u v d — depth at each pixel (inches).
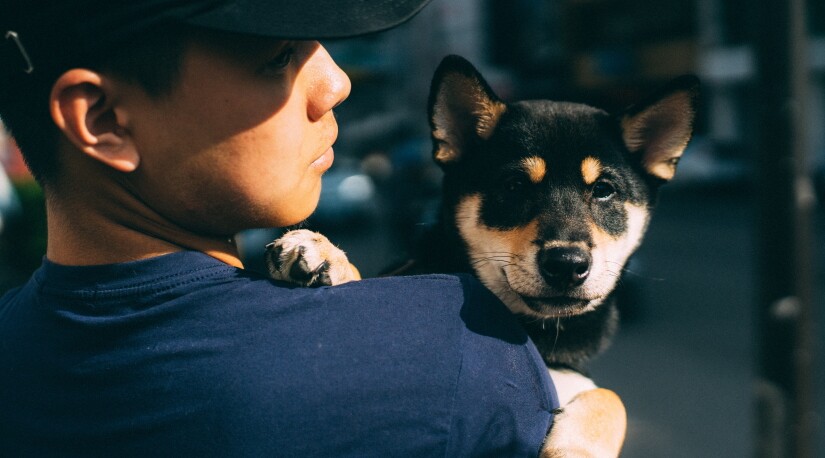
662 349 281.4
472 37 1310.3
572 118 98.3
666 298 362.6
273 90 46.6
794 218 130.6
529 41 1291.8
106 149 43.8
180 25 41.4
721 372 253.9
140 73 43.0
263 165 46.8
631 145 100.9
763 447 135.9
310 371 42.5
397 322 45.8
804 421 133.6
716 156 876.6
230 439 41.1
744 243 520.4
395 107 1445.6
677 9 1091.9
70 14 40.7
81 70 41.6
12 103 45.6
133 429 42.2
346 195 665.0
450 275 51.3
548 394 52.4
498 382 47.6
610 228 94.8
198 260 46.0
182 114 44.1
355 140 1402.6
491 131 99.2
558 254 84.6
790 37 127.4
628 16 1169.4
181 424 41.6
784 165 130.0
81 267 45.9
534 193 94.0
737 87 1016.9
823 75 924.6
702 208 770.8
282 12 42.3
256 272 47.3
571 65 1232.2
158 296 44.3
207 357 42.6
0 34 41.8
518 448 47.6
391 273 98.7
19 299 51.5
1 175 248.7
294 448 41.2
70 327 44.8
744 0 999.6
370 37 44.9
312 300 45.3
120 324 43.7
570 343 88.3
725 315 326.0
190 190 45.9
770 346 134.0
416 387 44.0
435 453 43.9
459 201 98.4
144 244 46.6
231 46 44.1
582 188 94.4
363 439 42.3
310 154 51.4
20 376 45.7
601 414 69.4
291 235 63.3
